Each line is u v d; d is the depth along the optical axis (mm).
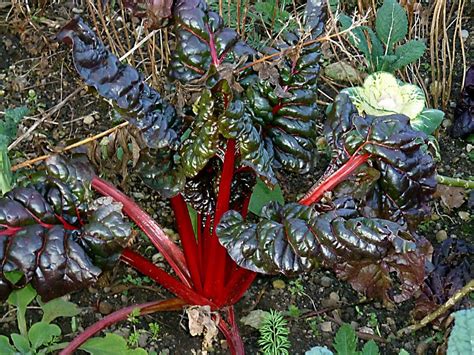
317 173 1374
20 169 1228
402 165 1042
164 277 1101
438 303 1181
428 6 1650
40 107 1404
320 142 1389
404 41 1567
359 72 1534
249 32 1519
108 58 998
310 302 1212
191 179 1145
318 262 972
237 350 1086
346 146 1056
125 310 1089
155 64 1434
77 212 1007
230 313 1117
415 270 1052
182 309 1161
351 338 1081
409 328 1184
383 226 955
